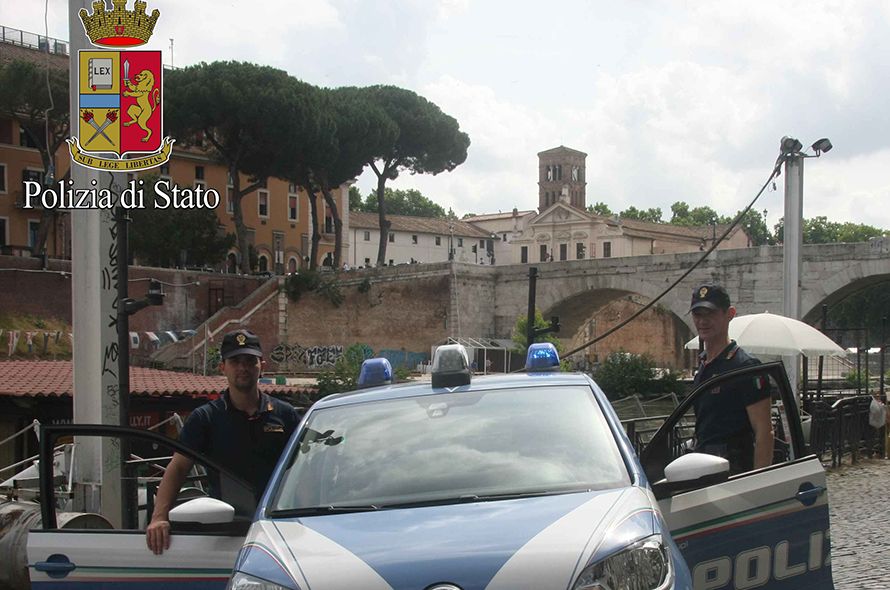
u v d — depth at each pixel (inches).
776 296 2486.5
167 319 2630.4
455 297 2984.7
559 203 4781.0
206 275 2726.4
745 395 246.4
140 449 755.4
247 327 2716.5
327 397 231.3
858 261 2357.3
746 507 201.8
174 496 212.5
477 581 148.9
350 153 2970.0
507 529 161.0
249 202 3324.3
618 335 3481.8
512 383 217.5
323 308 2883.9
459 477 186.7
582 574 149.4
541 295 2979.8
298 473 196.2
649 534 159.3
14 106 2423.7
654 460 244.2
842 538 438.9
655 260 2731.3
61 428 205.6
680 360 3351.4
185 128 2672.2
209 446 249.3
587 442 193.9
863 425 840.3
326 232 3683.6
